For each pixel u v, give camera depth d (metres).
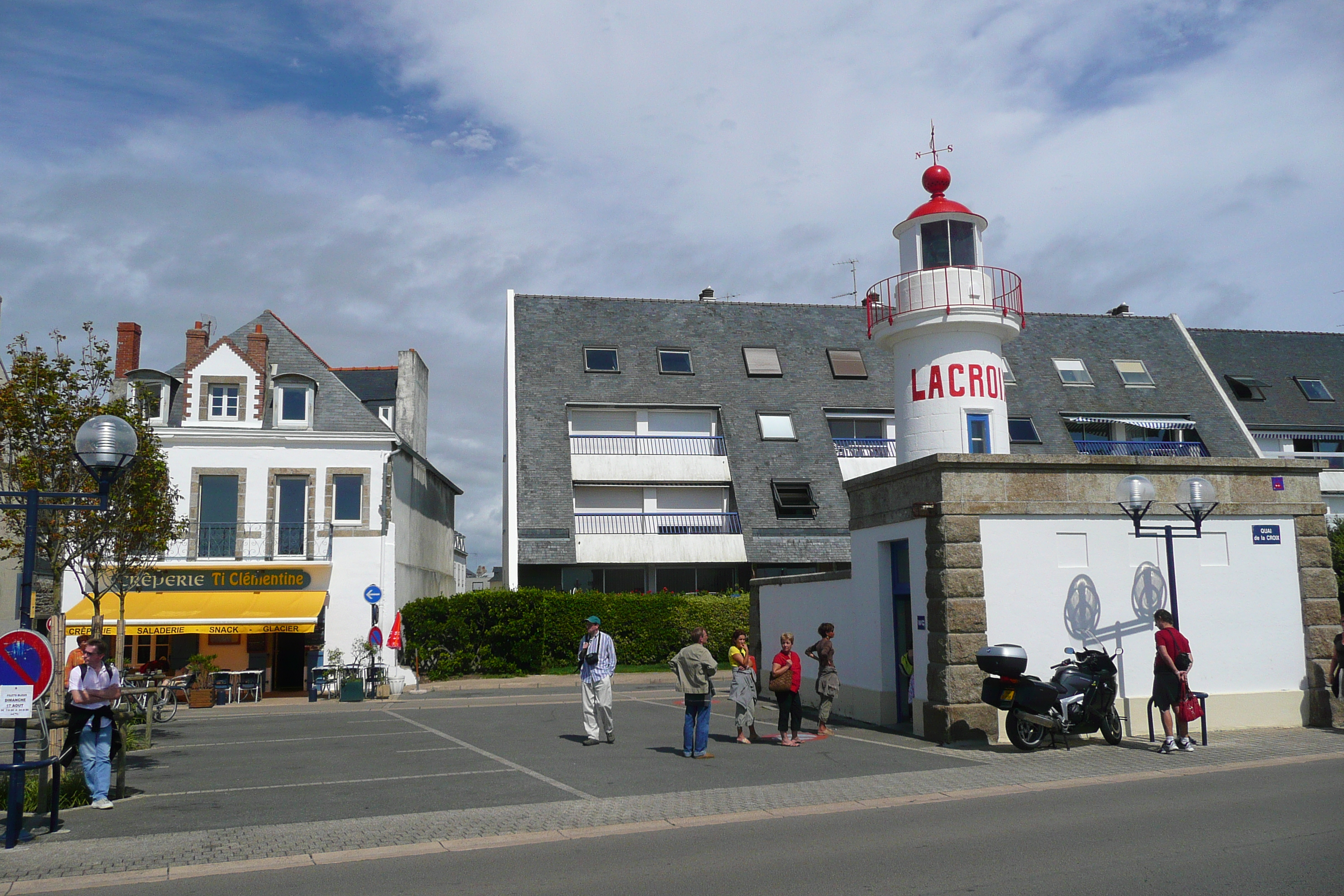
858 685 17.23
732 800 9.96
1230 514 15.15
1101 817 8.81
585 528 35.78
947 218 19.58
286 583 29.02
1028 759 12.42
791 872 7.08
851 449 38.81
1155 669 12.93
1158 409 41.66
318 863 7.67
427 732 17.34
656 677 29.36
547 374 38.00
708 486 37.25
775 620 21.81
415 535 35.44
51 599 29.66
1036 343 43.69
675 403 38.00
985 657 13.17
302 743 15.95
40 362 15.23
